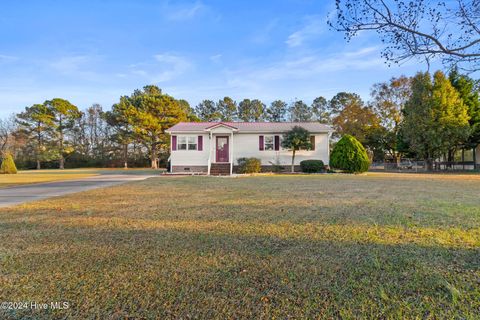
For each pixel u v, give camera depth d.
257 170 17.05
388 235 3.21
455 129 17.59
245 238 3.15
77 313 1.69
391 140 25.41
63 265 2.41
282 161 17.97
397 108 25.09
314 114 43.66
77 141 34.62
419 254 2.60
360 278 2.12
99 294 1.91
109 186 9.30
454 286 1.96
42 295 1.90
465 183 9.69
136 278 2.15
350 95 39.16
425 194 6.70
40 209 5.04
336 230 3.44
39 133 31.59
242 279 2.12
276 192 7.17
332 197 6.21
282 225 3.71
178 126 19.28
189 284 2.04
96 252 2.73
